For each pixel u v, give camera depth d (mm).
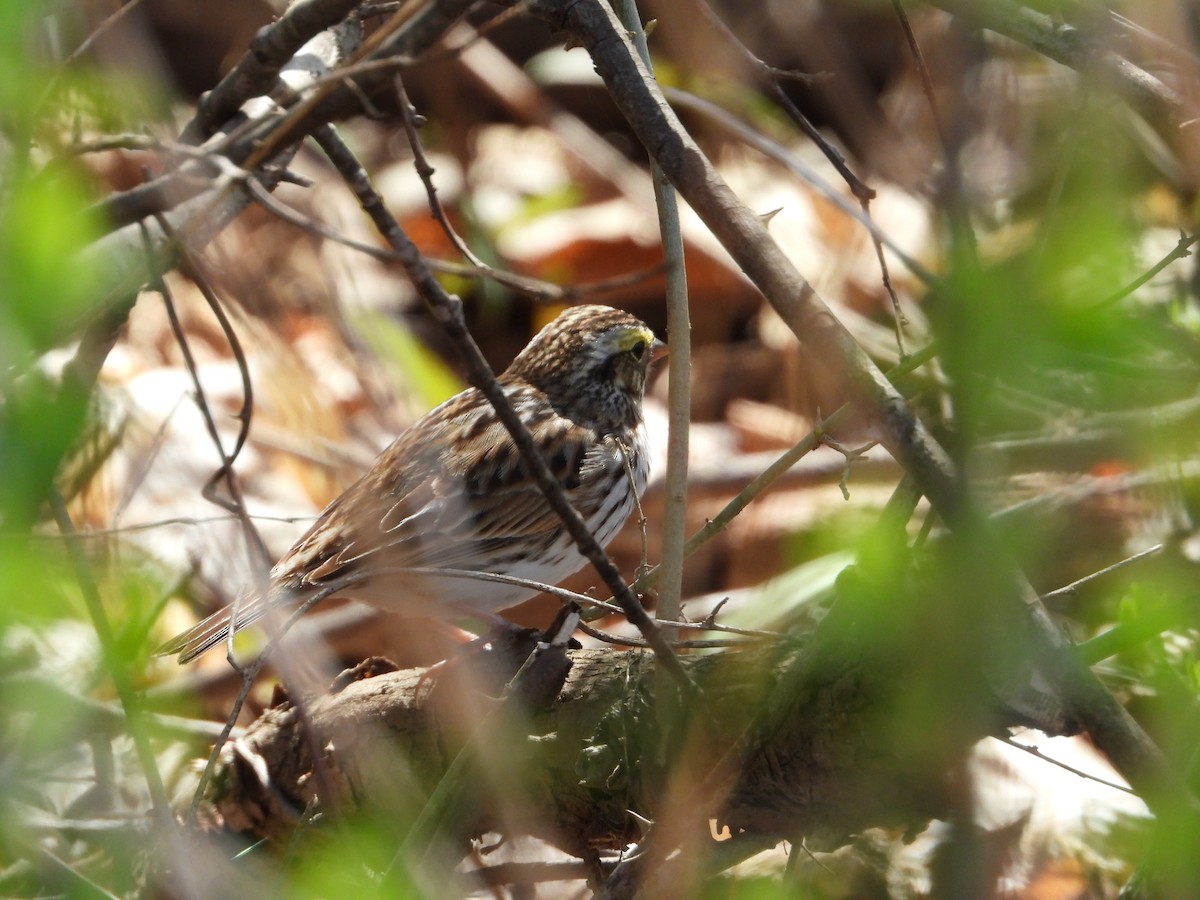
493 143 19312
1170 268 9242
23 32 4977
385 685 8820
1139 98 7781
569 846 8180
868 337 15648
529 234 18281
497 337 18250
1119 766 5539
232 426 14875
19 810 7395
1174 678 8172
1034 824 10406
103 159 12398
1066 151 6512
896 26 14227
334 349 16469
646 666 7848
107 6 9211
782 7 14789
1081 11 7215
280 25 7711
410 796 8602
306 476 15086
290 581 11109
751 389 17000
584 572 14734
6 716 6820
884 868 9102
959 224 5172
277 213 6559
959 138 5289
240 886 8055
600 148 19328
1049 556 9266
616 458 12539
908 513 6766
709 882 8555
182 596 12805
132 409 12570
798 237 17109
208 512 13359
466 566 11758
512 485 11953
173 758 10609
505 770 7914
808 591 10609
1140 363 7223
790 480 14375
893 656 6375
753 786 7148
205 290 7652
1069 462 10344
